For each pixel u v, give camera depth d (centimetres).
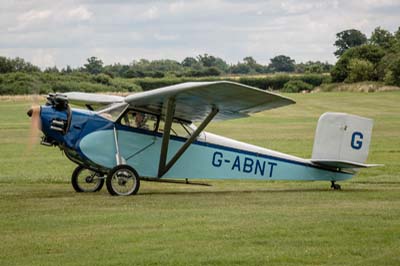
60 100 2481
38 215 2002
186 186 2944
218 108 2536
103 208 2150
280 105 2414
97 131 2534
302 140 5494
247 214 2009
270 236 1689
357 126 2791
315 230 1756
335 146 2786
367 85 15725
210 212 2055
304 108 10250
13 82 13075
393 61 15750
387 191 2689
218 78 18312
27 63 14775
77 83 13838
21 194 2562
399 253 1523
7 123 7456
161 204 2252
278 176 2792
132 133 2586
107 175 2494
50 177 3234
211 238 1669
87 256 1502
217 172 2720
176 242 1628
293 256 1497
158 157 2630
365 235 1697
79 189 2652
